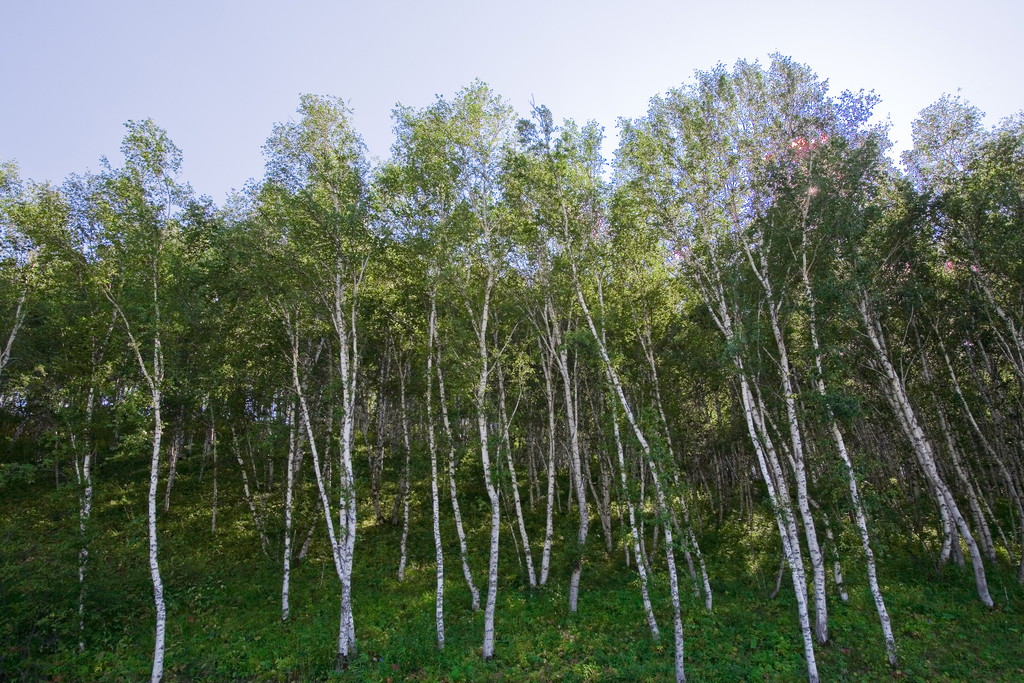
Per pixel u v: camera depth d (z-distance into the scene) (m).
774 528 21.28
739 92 18.03
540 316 23.08
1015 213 18.06
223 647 15.77
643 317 21.38
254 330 20.80
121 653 15.38
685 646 15.78
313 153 18.62
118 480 29.92
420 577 22.05
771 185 16.81
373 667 14.74
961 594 18.23
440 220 19.00
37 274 18.73
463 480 32.09
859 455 15.97
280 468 31.42
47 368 20.12
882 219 19.36
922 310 21.19
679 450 24.55
